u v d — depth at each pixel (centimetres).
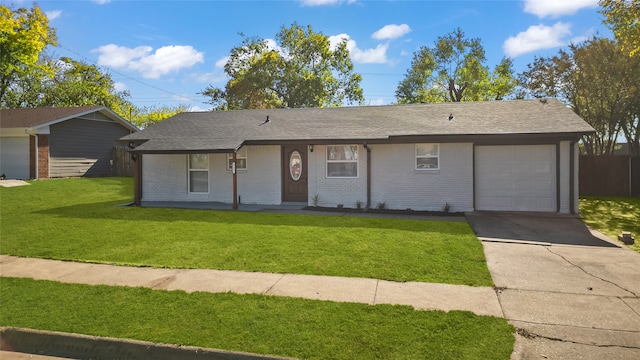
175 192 1583
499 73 3944
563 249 816
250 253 771
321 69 3906
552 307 503
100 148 2442
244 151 1509
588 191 1784
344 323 454
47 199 1555
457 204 1310
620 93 1867
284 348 400
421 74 4038
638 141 1983
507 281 609
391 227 1016
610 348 398
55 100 3575
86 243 865
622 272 656
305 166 1489
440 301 523
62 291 570
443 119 1413
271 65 3575
